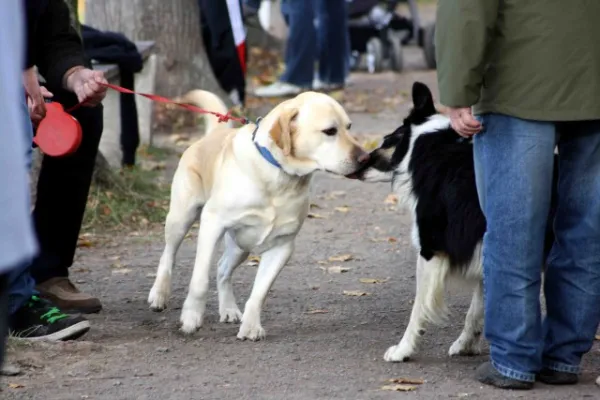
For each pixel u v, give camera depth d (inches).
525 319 301.3
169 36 861.8
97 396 295.7
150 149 762.2
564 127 300.8
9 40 156.4
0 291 167.0
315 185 695.7
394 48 1212.5
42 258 405.7
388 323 400.8
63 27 387.2
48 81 383.6
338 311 420.5
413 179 334.6
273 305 429.7
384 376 322.3
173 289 454.3
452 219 321.7
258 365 333.4
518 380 305.7
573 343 311.7
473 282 332.8
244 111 893.2
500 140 293.3
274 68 1229.7
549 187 296.2
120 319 401.1
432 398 296.8
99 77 375.2
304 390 304.3
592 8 283.6
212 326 394.0
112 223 574.6
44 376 314.7
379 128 860.6
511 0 284.4
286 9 1035.9
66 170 396.8
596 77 285.6
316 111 353.4
